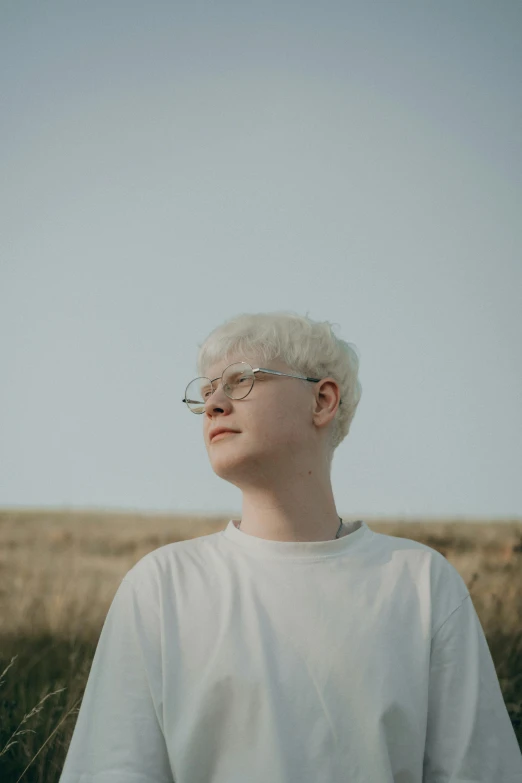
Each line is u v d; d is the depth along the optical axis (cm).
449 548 695
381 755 169
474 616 193
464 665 186
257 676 172
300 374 201
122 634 183
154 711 177
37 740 309
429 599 189
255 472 193
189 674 177
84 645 413
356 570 191
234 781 167
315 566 189
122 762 170
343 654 177
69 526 1033
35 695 335
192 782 171
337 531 204
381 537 204
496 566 574
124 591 189
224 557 193
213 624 180
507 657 376
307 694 172
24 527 1007
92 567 733
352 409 216
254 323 204
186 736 171
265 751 167
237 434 193
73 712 320
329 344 208
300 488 197
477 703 181
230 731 171
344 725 171
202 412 203
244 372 193
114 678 179
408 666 181
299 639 178
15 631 439
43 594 539
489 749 179
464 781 176
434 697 184
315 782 166
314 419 201
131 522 1035
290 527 197
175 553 196
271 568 188
